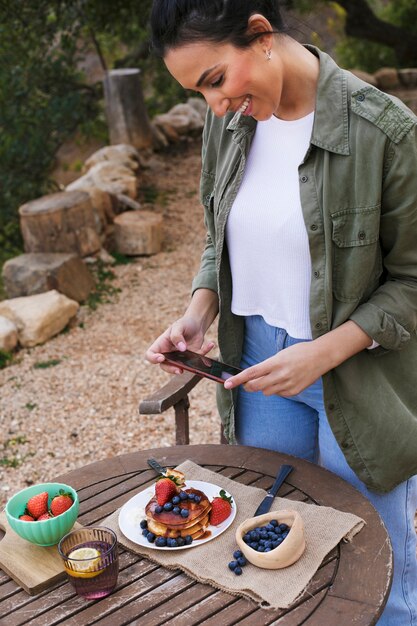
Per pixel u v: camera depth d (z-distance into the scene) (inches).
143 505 71.7
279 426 82.0
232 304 78.9
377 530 66.9
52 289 195.5
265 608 59.4
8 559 66.6
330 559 63.8
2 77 275.4
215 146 79.4
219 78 61.3
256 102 63.6
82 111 306.5
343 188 67.6
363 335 69.2
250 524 66.2
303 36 68.0
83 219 216.4
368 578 61.5
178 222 258.1
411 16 470.6
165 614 59.9
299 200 69.4
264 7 61.9
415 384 74.6
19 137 283.0
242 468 78.0
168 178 305.3
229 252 76.4
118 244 231.0
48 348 179.9
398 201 67.0
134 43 362.0
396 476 74.0
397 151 65.3
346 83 67.2
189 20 59.2
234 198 72.9
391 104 65.6
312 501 71.6
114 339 183.2
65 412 153.6
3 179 281.7
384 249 71.7
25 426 149.6
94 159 299.0
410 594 79.6
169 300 202.4
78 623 59.7
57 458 139.1
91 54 437.7
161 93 401.1
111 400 156.9
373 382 72.9
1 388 163.9
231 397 82.7
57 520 66.2
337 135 66.8
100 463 81.3
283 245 70.8
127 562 66.1
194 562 64.1
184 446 83.1
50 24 289.0
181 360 73.4
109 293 207.8
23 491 70.2
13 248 278.7
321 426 78.1
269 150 71.1
